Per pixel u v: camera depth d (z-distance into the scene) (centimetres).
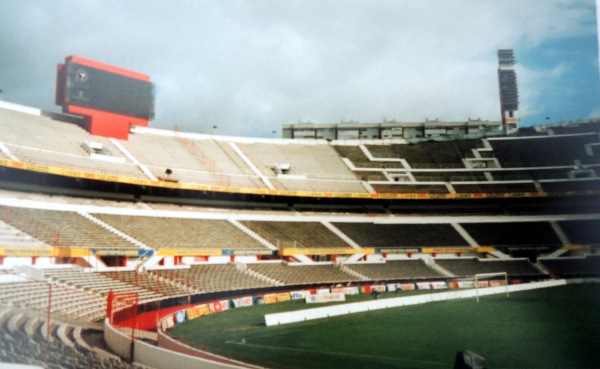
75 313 3011
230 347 2742
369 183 7094
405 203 7356
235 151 7050
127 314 3064
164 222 5338
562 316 3791
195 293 4356
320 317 3809
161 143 6366
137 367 2008
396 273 6072
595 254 6588
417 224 6912
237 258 5400
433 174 7488
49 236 4059
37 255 3794
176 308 3950
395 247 6334
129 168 5356
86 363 1906
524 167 7550
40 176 4928
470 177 7412
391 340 2961
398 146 8262
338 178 7112
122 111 5753
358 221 6762
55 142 4972
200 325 3441
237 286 4803
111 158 5297
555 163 7550
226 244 5366
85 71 5453
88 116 5544
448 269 6347
